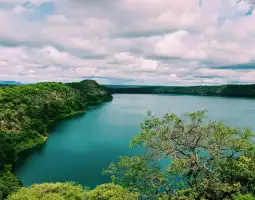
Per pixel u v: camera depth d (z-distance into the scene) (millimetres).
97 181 50250
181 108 175000
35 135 78312
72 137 84938
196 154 25359
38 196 22453
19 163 59719
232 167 25109
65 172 54812
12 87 126062
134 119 124250
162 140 26750
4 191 35125
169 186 26391
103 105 191625
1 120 77250
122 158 27875
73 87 193250
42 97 121875
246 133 26688
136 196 23203
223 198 23844
